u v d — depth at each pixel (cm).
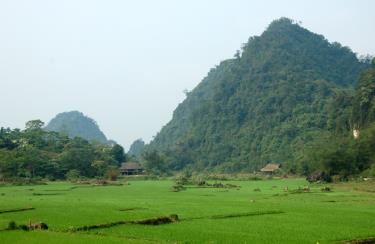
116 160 19025
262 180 15275
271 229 3781
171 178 16862
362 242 3312
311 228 3856
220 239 3259
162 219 4200
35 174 14338
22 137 16775
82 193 8344
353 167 13538
